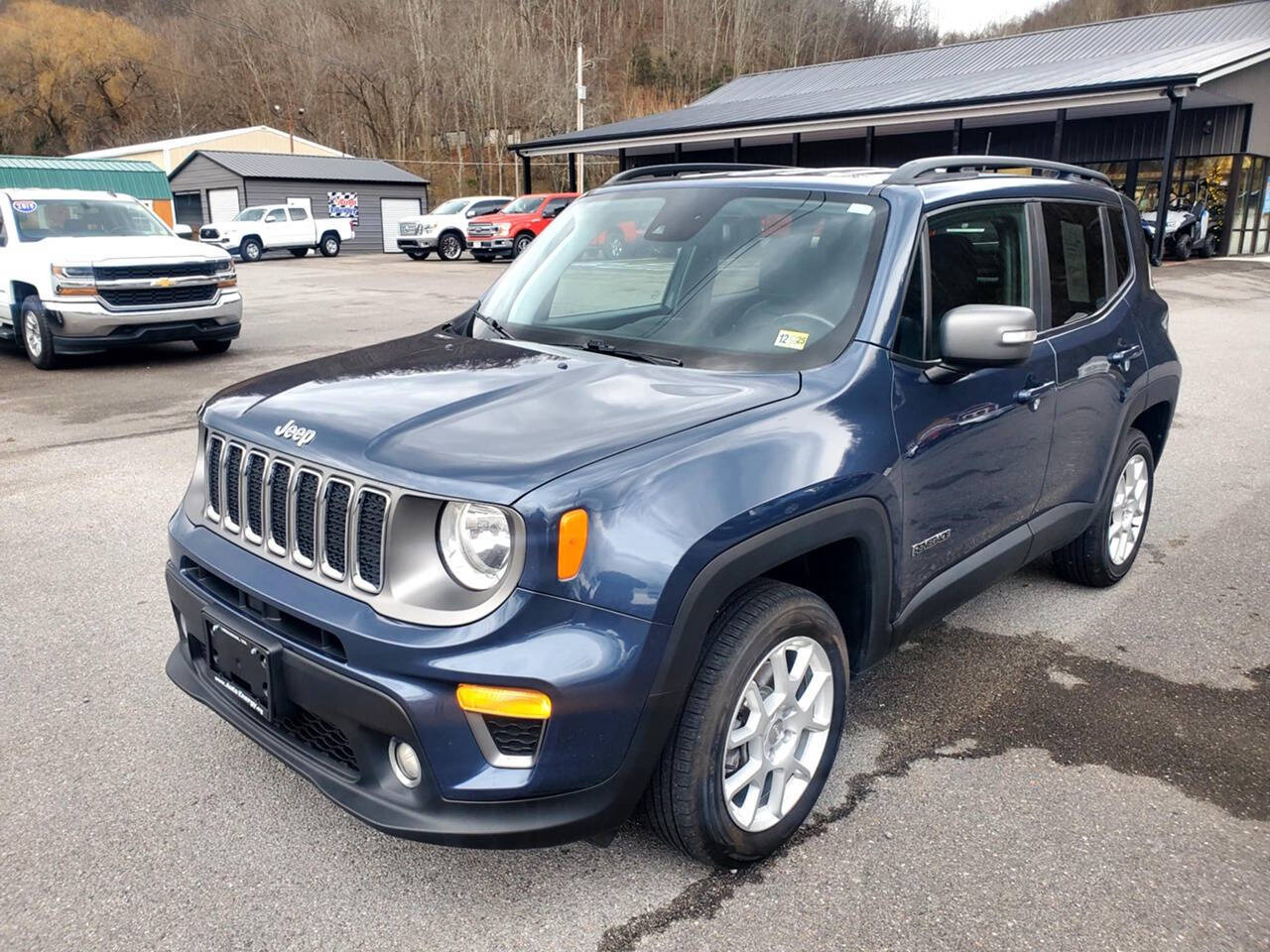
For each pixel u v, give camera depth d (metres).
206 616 2.64
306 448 2.48
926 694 3.68
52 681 3.67
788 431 2.61
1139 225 4.60
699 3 79.88
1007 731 3.42
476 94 63.81
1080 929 2.46
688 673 2.33
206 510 2.87
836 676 2.80
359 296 18.72
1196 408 8.73
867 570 2.85
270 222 33.69
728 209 3.43
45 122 66.12
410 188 41.53
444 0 66.81
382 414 2.57
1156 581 4.81
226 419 2.81
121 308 10.31
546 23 74.50
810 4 83.25
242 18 68.88
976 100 22.86
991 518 3.46
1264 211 28.72
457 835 2.22
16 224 10.95
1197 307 15.62
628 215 3.66
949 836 2.83
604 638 2.21
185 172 40.56
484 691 2.16
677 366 2.97
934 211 3.21
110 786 3.02
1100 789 3.07
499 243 28.73
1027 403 3.48
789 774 2.74
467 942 2.39
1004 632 4.23
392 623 2.23
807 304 3.04
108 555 4.98
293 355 11.52
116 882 2.59
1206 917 2.51
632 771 2.31
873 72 36.66
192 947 2.37
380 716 2.24
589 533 2.21
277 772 3.11
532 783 2.21
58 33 64.62
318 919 2.46
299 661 2.38
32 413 8.38
